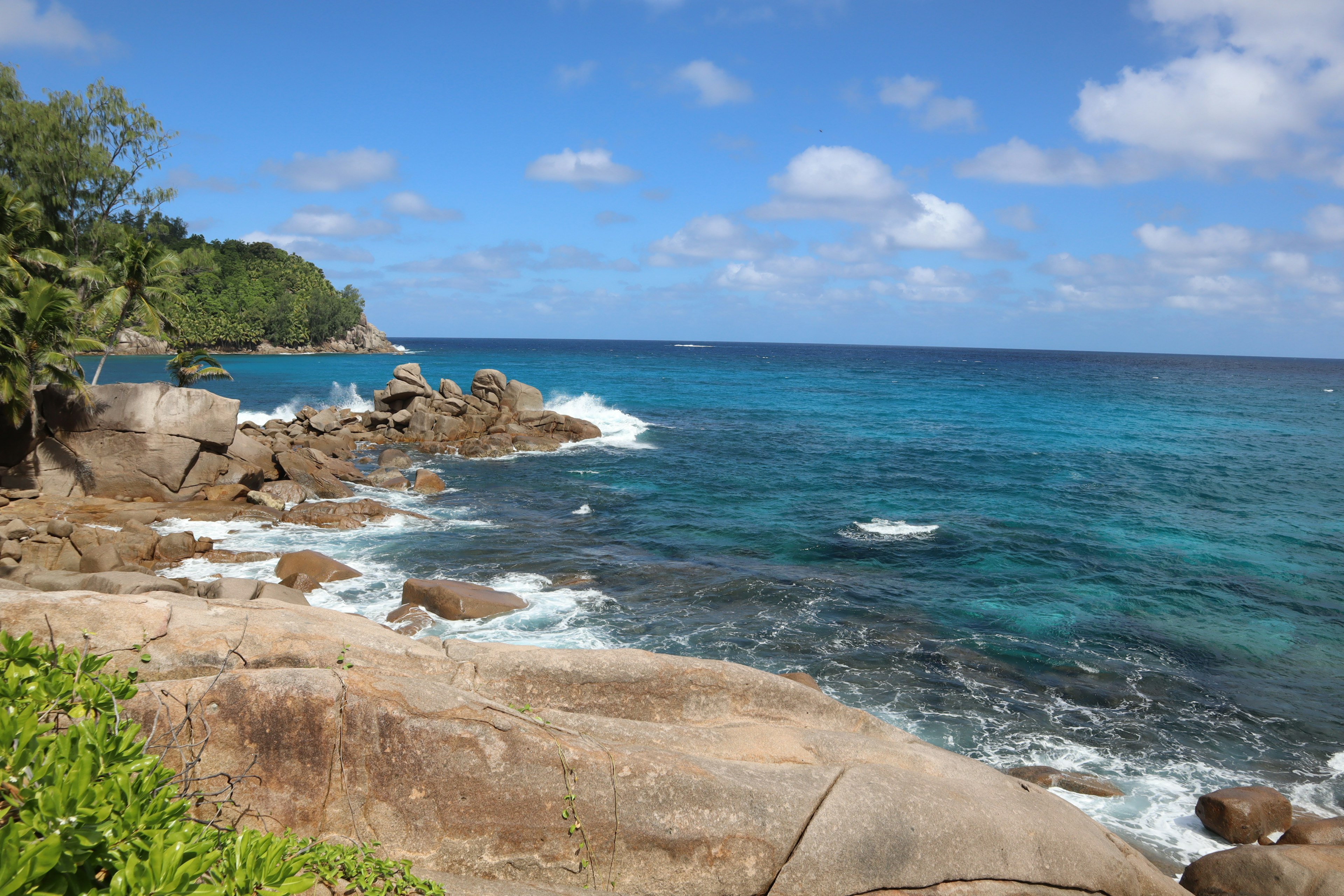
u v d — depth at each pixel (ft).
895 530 77.05
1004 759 37.14
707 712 25.09
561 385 245.24
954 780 23.67
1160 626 54.03
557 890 18.57
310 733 18.83
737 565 65.00
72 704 12.80
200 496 77.15
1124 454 129.59
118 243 123.13
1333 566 68.49
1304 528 82.07
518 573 61.16
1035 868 21.40
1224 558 70.49
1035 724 40.47
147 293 98.17
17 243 84.84
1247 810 31.19
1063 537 76.23
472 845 18.94
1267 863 26.16
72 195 124.88
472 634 48.39
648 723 23.15
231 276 385.50
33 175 120.37
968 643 50.06
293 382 222.07
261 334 369.50
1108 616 55.57
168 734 17.88
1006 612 55.57
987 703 42.47
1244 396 272.31
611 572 61.93
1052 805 24.35
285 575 57.47
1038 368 467.52
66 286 97.45
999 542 73.26
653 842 19.57
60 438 74.23
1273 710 42.78
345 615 26.96
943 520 81.92
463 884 18.08
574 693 24.27
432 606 51.47
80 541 57.31
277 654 21.57
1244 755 38.32
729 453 123.13
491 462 111.24
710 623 51.98
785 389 251.80
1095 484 103.19
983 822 21.58
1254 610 57.72
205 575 57.31
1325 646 51.55
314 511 74.13
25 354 70.38
